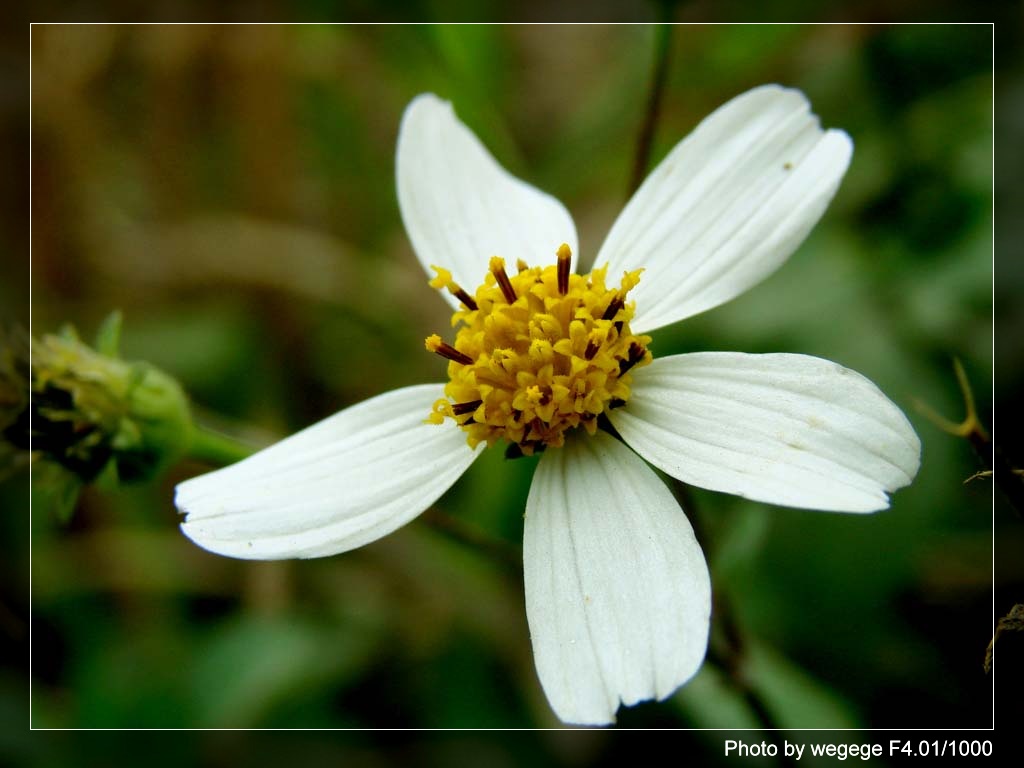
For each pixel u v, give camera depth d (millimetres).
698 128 78
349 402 114
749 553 82
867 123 104
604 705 66
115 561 102
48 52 118
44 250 118
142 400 85
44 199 118
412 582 101
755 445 69
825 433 68
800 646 91
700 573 68
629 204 78
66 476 85
